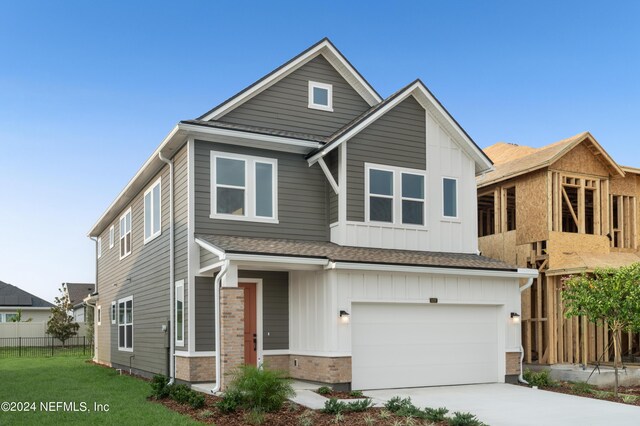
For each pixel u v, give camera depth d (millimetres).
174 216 16188
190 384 14273
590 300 14898
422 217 17109
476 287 16234
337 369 13984
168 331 16062
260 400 10883
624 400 13695
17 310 47750
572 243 19969
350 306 14375
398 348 15086
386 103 16734
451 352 15805
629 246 21719
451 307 15984
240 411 10961
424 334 15492
